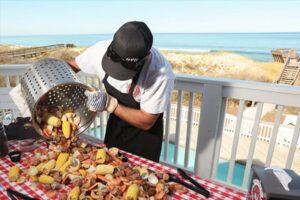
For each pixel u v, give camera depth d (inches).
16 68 103.4
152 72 49.6
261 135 213.6
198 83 78.4
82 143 48.1
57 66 42.7
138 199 34.8
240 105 74.4
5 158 47.3
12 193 37.1
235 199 37.2
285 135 199.2
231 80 73.4
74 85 45.3
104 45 59.2
